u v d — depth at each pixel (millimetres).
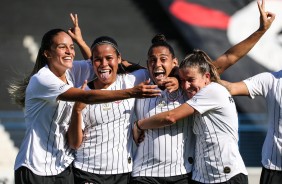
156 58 19031
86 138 19344
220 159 18797
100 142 19234
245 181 19062
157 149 19141
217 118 18812
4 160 38031
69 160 19266
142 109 19500
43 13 50094
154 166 19234
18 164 18656
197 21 49062
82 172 19359
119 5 50844
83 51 21125
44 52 18547
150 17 50031
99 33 49438
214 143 18828
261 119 41625
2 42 48062
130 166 19500
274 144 19750
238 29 48281
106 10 50438
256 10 48594
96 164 19266
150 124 18766
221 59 19750
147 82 16766
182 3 49906
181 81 19078
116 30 49500
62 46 18312
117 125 19266
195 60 18797
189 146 19406
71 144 19031
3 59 46781
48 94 17828
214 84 18859
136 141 19422
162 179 19172
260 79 20156
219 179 18844
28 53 47531
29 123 18625
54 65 18484
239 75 45219
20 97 19328
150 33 49375
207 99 18641
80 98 17359
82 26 49719
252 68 45469
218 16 48844
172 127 19141
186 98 19328
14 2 50281
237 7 48938
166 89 19312
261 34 19625
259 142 40031
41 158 18469
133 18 50219
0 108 42594
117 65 19344
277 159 19750
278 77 20016
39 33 49250
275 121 19812
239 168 18969
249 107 42594
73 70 19953
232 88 19906
